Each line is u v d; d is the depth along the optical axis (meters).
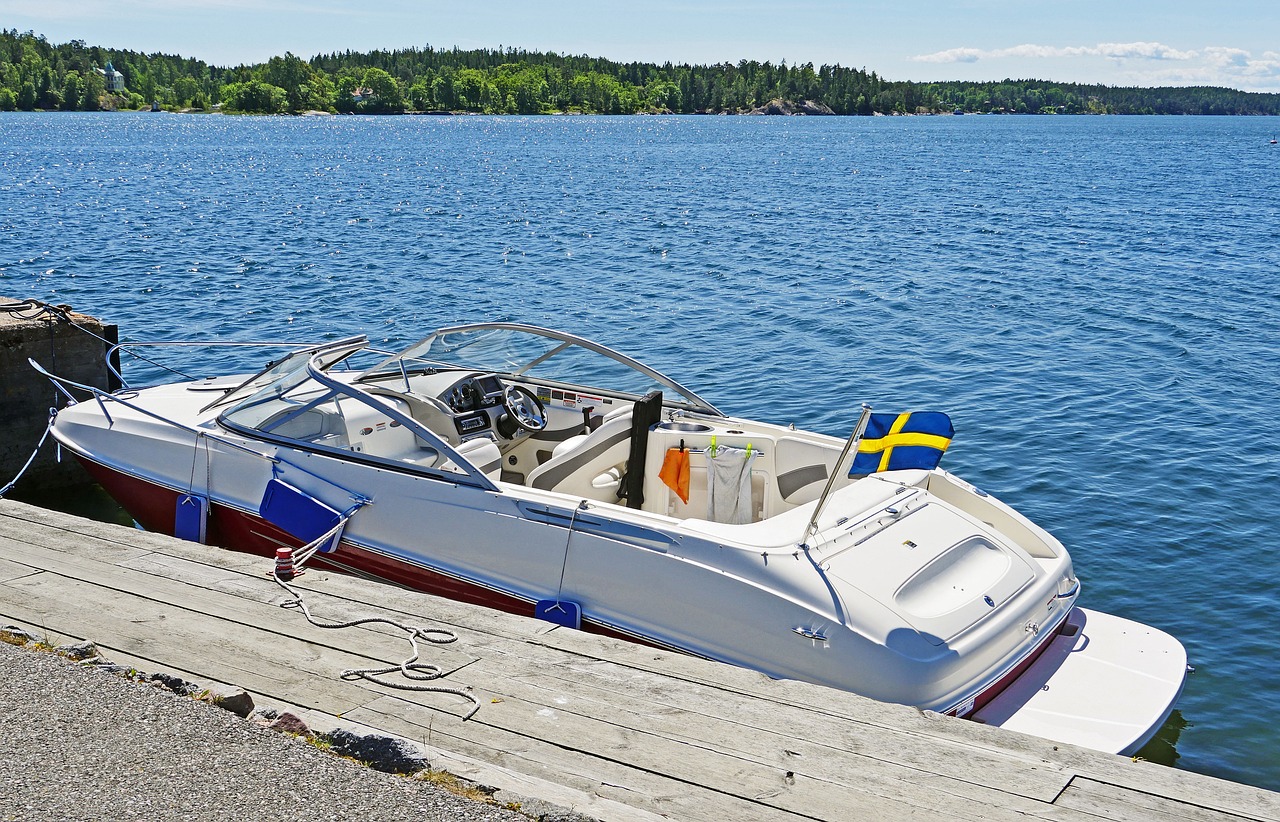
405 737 4.34
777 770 4.16
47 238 31.62
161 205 44.28
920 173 73.94
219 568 6.13
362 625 5.42
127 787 3.70
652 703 4.69
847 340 18.23
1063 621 6.25
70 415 8.35
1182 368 16.47
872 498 6.36
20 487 10.59
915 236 34.69
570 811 3.69
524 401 8.17
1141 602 8.70
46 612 5.44
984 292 23.33
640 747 4.32
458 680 4.85
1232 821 3.81
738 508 7.02
